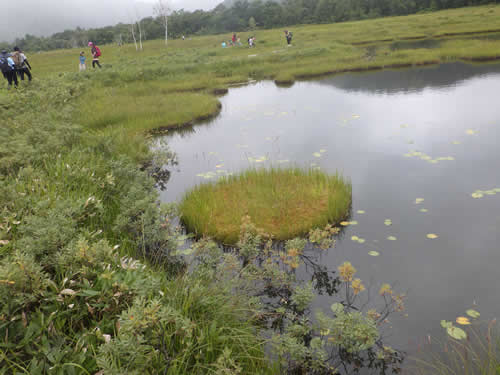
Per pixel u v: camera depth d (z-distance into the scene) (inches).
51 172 228.7
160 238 172.9
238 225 199.0
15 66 650.2
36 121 355.3
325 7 4690.0
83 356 85.8
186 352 95.1
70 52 2210.9
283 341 117.0
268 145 356.2
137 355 80.5
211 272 140.1
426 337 121.0
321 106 506.3
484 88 501.0
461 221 191.6
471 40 1059.9
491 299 135.7
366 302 140.7
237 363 104.3
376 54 996.6
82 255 109.3
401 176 256.4
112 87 699.4
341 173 270.1
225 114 508.7
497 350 112.0
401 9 4104.3
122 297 104.7
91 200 181.5
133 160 307.9
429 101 469.1
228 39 2244.1
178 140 398.6
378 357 114.1
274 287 154.5
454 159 276.7
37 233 119.6
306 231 192.4
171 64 1041.5
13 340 89.4
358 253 173.2
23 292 93.9
